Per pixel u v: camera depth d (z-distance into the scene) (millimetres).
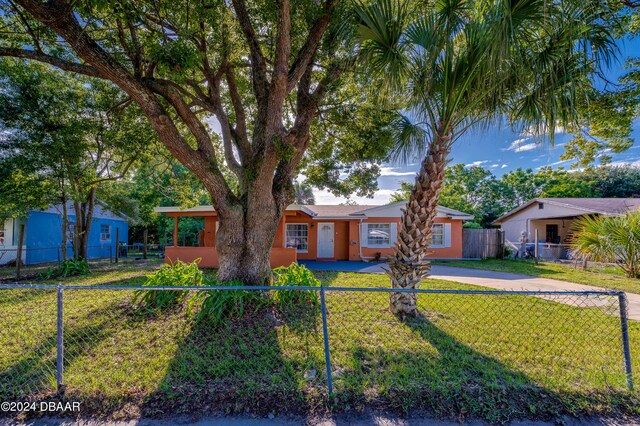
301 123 5629
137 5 4270
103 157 10312
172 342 3711
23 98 8047
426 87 4215
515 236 20234
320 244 14875
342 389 2695
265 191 5211
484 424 2361
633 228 9023
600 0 3967
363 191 8578
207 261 11281
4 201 9211
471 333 4117
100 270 10695
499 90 3934
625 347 2826
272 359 3273
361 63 4305
